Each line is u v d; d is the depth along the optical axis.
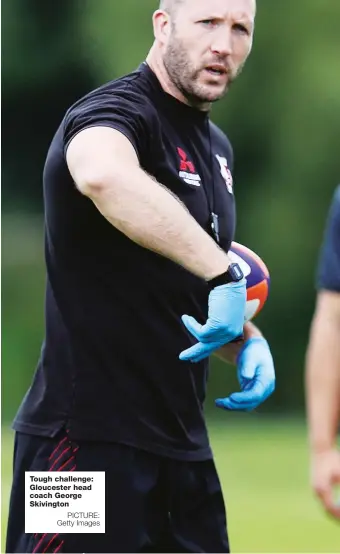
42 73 75.56
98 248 14.16
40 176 76.75
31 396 14.76
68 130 13.35
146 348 14.25
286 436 54.62
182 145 14.61
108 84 14.13
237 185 71.56
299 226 70.50
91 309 14.22
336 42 70.25
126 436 14.18
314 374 15.56
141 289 14.17
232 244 15.65
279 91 70.56
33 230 73.25
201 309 14.64
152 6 70.06
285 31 70.25
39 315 68.19
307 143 70.31
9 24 75.06
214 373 66.94
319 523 29.67
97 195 12.48
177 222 12.44
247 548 25.88
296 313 70.38
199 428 15.00
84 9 72.56
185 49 14.13
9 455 39.72
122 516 14.15
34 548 14.46
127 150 12.84
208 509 15.12
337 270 15.52
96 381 14.21
